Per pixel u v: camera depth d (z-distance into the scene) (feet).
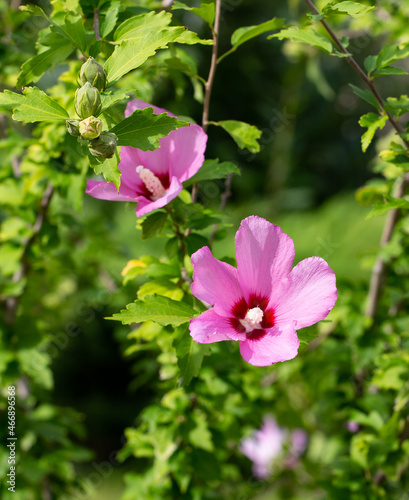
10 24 3.89
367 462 3.35
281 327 2.50
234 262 2.85
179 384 2.66
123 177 2.72
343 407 3.72
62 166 3.38
